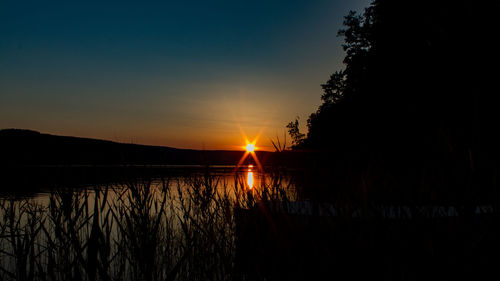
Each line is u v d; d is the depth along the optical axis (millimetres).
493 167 1199
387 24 14836
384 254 1361
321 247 1537
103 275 1134
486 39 8680
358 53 18828
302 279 1549
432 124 6598
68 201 1601
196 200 2457
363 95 15484
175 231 2555
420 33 11758
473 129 1282
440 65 9555
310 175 1705
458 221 1222
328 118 16172
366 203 1452
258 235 1759
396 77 13297
